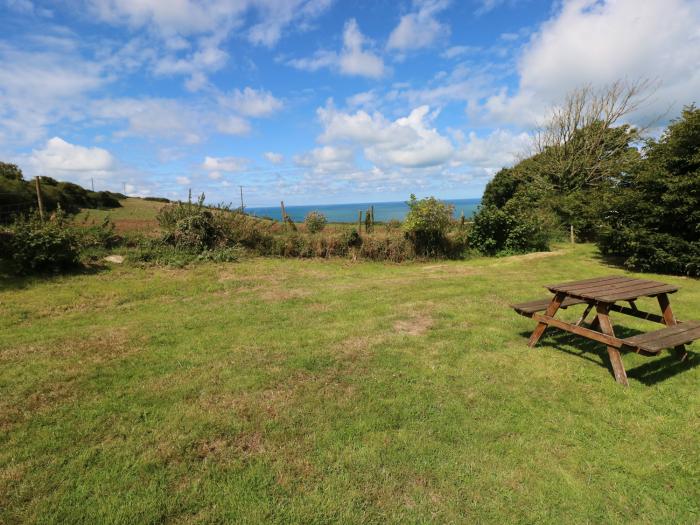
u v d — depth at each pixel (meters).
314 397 3.57
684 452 2.87
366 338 5.12
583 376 4.03
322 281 9.29
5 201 14.62
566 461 2.76
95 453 2.79
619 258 12.78
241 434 3.03
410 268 12.16
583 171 23.83
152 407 3.40
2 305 6.69
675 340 3.82
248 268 10.80
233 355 4.55
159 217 12.81
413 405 3.45
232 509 2.32
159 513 2.28
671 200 9.85
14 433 3.01
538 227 15.33
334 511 2.31
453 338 5.13
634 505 2.39
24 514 2.26
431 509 2.34
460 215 16.39
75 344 4.93
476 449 2.87
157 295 7.74
